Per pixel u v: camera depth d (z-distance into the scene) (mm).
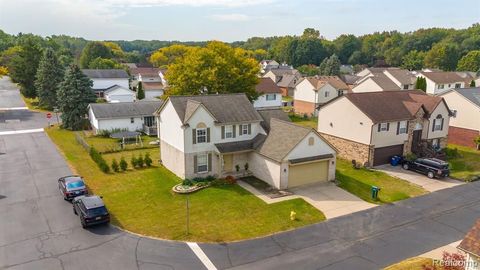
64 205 27875
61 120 60469
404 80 83688
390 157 40500
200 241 23031
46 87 69938
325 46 191625
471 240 17469
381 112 39500
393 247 22797
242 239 23453
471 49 163000
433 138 44156
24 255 21094
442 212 28109
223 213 26969
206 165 33969
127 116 53469
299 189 32094
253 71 54344
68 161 39000
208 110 33094
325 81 74375
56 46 190250
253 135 36281
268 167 32812
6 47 153375
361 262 21016
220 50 53344
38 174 34750
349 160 41250
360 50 193250
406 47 183750
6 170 35750
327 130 44031
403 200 30344
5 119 61344
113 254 21344
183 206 28141
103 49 143125
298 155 31906
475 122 48094
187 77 50969
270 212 27297
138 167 37469
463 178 35781
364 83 74312
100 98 85438
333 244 23047
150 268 20047
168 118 35500
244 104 37156
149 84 99750
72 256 21062
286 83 103562
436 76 86688
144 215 26547
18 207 27406
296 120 67062
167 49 169250
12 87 98938
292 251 22125
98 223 24141
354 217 26984
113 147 45250
